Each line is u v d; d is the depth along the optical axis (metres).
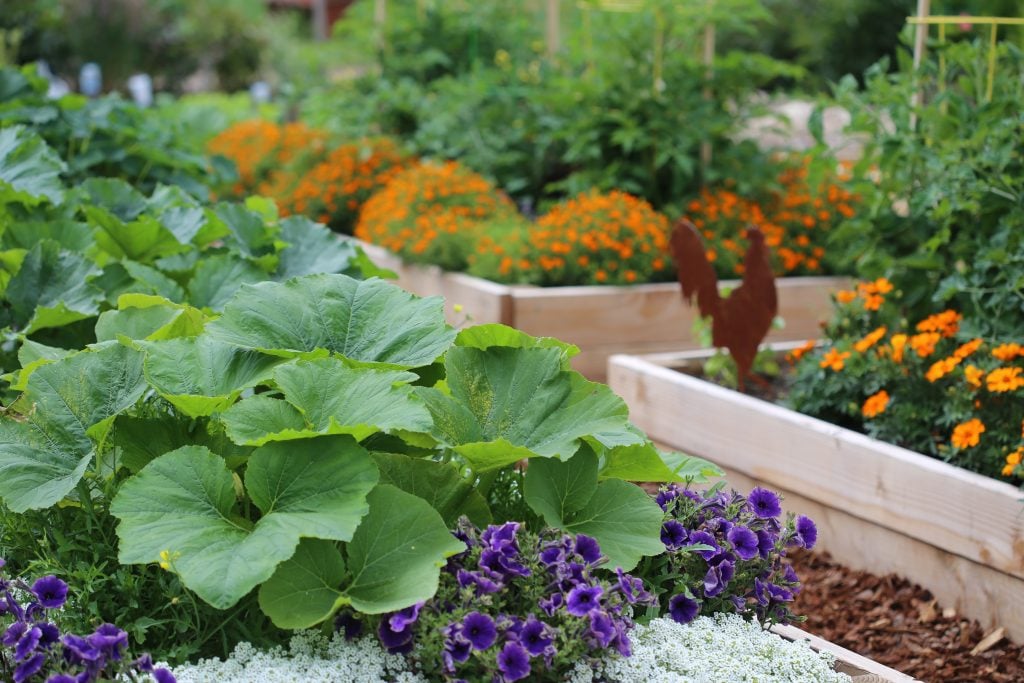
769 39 14.70
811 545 2.71
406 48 10.54
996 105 4.26
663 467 2.76
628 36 7.36
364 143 8.73
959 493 3.53
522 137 8.45
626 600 2.41
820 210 6.87
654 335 6.11
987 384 3.78
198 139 8.71
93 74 16.52
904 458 3.71
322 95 10.60
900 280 4.62
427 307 2.91
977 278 4.20
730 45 14.45
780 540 2.69
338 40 13.83
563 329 5.92
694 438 4.58
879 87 4.62
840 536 4.00
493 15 10.84
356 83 10.25
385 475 2.57
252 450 2.66
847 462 3.91
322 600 2.31
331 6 28.67
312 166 8.99
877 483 3.80
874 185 4.73
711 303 4.72
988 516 3.45
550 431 2.67
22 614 2.25
